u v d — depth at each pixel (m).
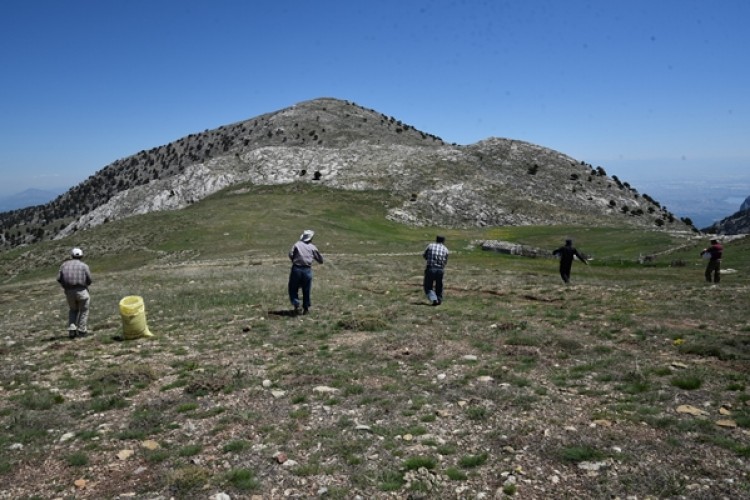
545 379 9.48
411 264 39.00
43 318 19.77
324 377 10.02
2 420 8.59
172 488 6.02
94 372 11.27
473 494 5.67
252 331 14.82
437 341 12.59
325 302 19.59
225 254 53.88
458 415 7.91
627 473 5.90
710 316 14.75
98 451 7.21
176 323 16.56
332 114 187.00
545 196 113.25
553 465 6.21
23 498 5.98
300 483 6.08
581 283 25.75
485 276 30.52
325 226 74.44
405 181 112.75
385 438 7.20
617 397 8.35
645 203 122.19
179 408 8.63
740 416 7.23
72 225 125.31
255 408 8.58
